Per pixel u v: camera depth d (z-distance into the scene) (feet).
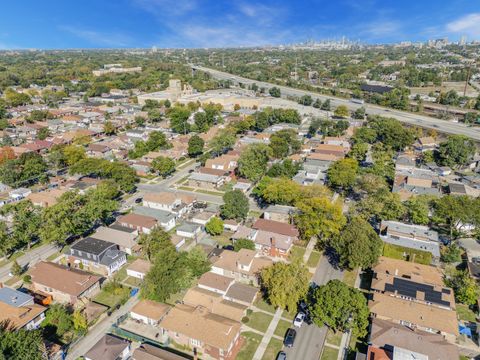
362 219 284.82
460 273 241.76
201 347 190.39
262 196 372.79
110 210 321.32
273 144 490.08
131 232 299.58
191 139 526.98
